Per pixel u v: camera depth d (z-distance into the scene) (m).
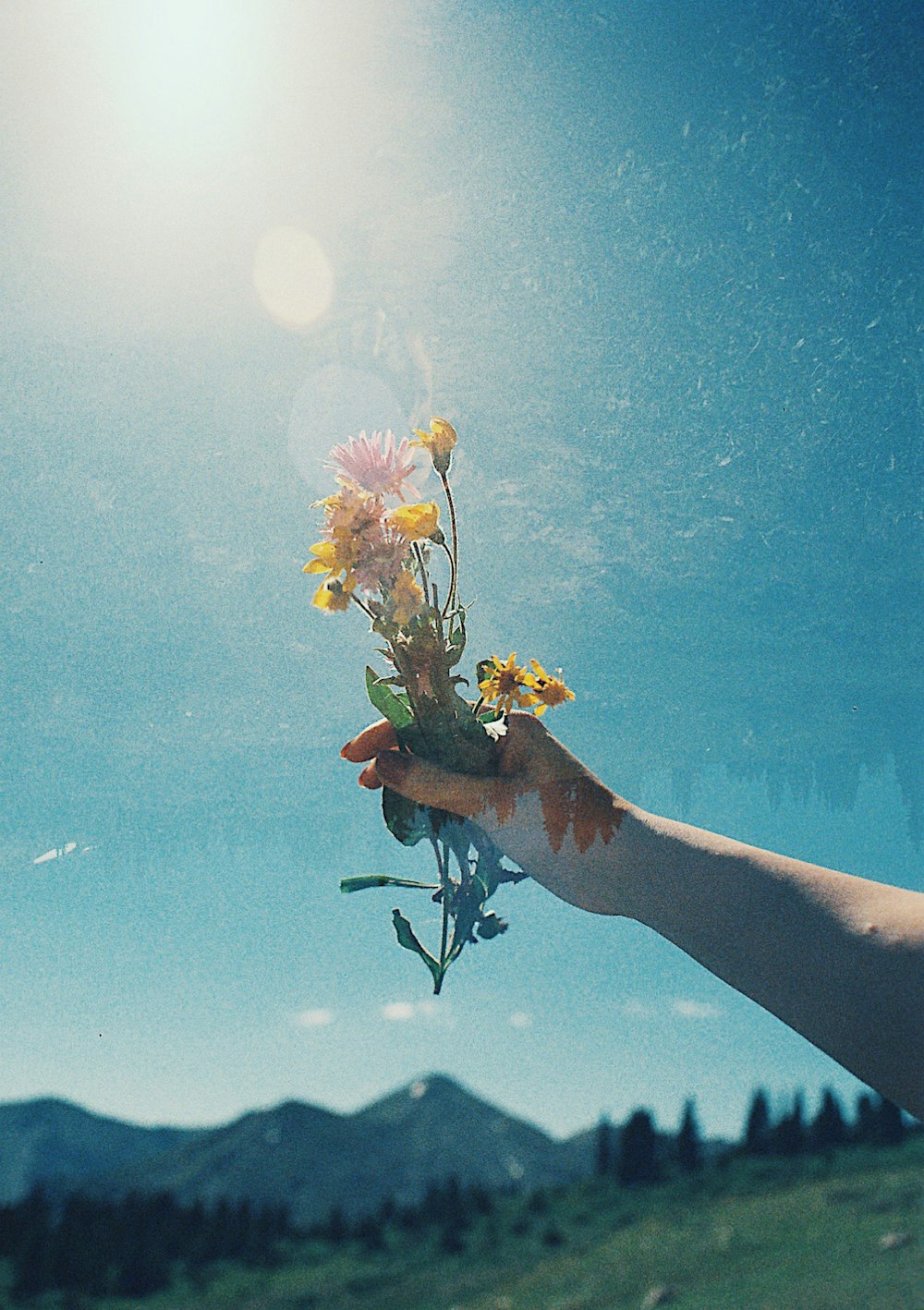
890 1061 0.30
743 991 0.34
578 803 0.40
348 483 0.53
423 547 0.54
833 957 0.32
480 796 0.41
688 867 0.37
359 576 0.51
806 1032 0.32
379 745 0.48
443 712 0.47
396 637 0.50
